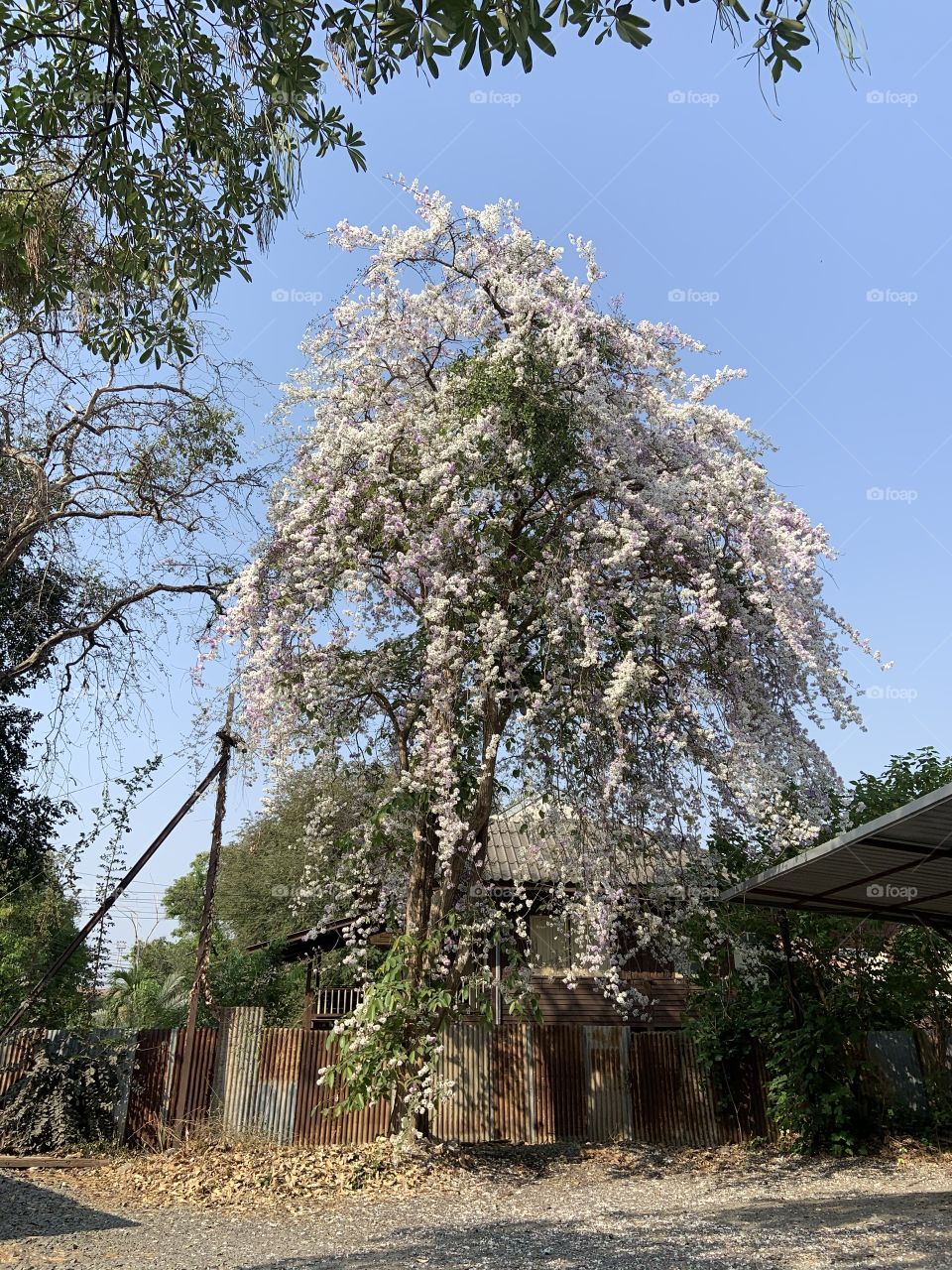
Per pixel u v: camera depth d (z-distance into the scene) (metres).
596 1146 12.28
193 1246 7.20
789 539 9.88
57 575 12.77
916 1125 12.24
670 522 9.75
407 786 10.00
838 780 9.65
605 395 10.56
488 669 9.80
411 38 4.30
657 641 10.11
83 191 7.31
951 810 7.25
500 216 11.13
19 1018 11.37
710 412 10.69
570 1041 13.09
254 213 7.01
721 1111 12.79
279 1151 10.81
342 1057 10.29
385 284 11.30
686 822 10.48
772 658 10.10
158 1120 11.19
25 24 6.73
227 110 6.92
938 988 12.65
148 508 12.70
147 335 8.96
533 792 10.52
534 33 4.16
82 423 11.87
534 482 10.37
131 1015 17.48
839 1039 12.02
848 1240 6.91
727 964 13.27
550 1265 6.44
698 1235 7.37
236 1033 11.67
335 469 10.52
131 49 6.72
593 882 10.09
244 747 11.15
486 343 11.28
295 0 5.61
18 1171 10.09
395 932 12.48
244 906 25.39
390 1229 7.87
